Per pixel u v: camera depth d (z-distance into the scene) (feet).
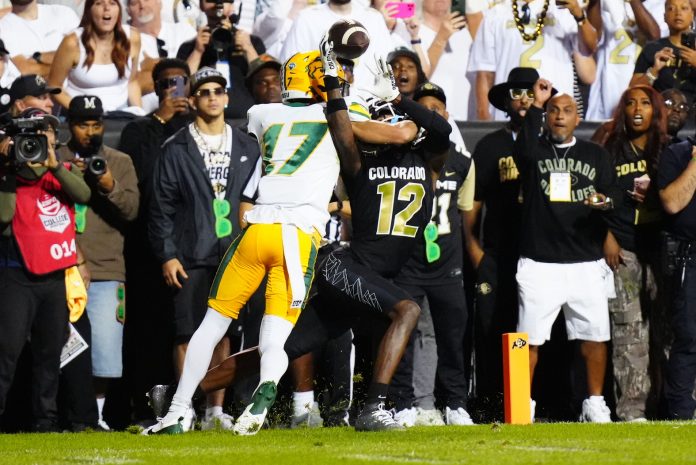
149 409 81.35
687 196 77.46
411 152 61.67
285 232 57.93
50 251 71.82
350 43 57.77
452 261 79.20
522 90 82.84
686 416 77.41
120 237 78.54
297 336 61.11
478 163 83.35
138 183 81.00
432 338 80.53
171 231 75.82
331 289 59.57
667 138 80.94
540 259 78.95
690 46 92.73
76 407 75.00
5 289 71.31
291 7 100.01
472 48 101.30
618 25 99.60
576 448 50.14
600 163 79.61
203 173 75.82
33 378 72.59
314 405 76.02
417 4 102.27
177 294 75.00
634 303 80.07
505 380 65.21
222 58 87.10
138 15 95.66
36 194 72.23
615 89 99.50
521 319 79.30
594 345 79.10
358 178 60.85
